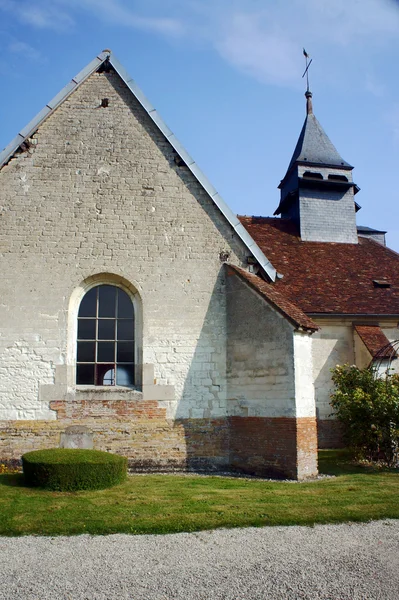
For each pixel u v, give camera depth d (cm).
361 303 1617
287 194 2177
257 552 632
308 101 2341
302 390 1137
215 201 1323
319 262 1831
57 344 1201
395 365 1411
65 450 1011
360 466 1259
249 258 1321
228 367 1259
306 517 762
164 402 1223
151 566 590
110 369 1248
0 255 1216
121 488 942
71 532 701
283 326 1154
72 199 1268
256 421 1180
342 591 531
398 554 628
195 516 760
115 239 1269
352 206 2122
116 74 1361
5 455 1148
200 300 1280
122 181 1299
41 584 544
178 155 1337
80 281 1238
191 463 1210
